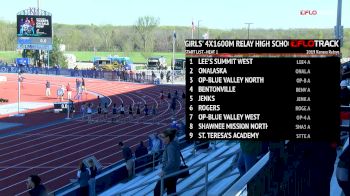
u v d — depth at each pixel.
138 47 137.25
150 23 136.12
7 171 25.48
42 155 29.52
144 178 13.95
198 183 9.29
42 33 89.56
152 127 39.97
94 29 155.75
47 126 40.53
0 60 111.31
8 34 141.88
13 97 61.41
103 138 35.25
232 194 3.14
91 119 43.66
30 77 87.62
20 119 44.09
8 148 31.73
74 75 89.75
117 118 44.25
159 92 66.25
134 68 104.88
